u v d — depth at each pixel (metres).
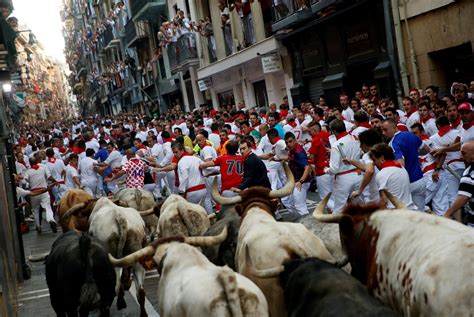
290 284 5.25
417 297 4.53
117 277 9.24
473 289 4.20
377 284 5.34
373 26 21.62
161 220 9.98
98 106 89.69
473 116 10.43
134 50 55.50
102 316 8.23
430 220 5.07
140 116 50.66
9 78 14.98
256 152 15.86
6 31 16.52
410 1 19.55
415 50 19.83
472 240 4.50
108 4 67.31
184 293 5.46
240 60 31.28
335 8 22.97
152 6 42.66
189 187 12.86
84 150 21.06
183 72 42.41
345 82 23.86
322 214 6.27
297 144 13.01
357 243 5.80
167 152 19.20
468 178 7.12
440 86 19.47
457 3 17.88
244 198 7.59
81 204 10.33
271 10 28.58
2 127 13.65
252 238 6.14
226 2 32.47
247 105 33.16
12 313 9.81
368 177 9.05
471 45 17.78
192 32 38.19
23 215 19.95
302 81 27.08
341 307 4.57
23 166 21.61
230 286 5.20
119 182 19.66
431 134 13.40
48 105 126.12
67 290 8.05
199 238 6.70
